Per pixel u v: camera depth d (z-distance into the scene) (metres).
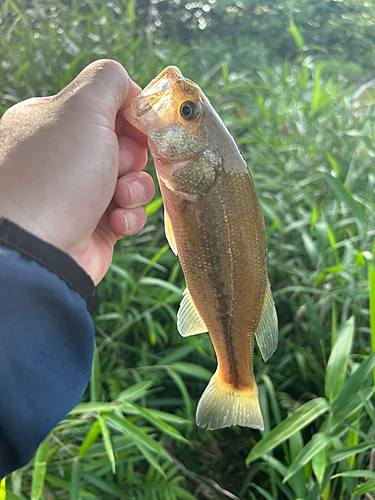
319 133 0.64
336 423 0.27
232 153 0.18
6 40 0.67
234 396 0.21
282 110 0.70
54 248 0.13
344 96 0.74
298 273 0.46
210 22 1.25
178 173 0.18
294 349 0.43
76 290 0.13
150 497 0.32
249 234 0.18
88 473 0.30
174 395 0.43
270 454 0.36
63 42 0.71
